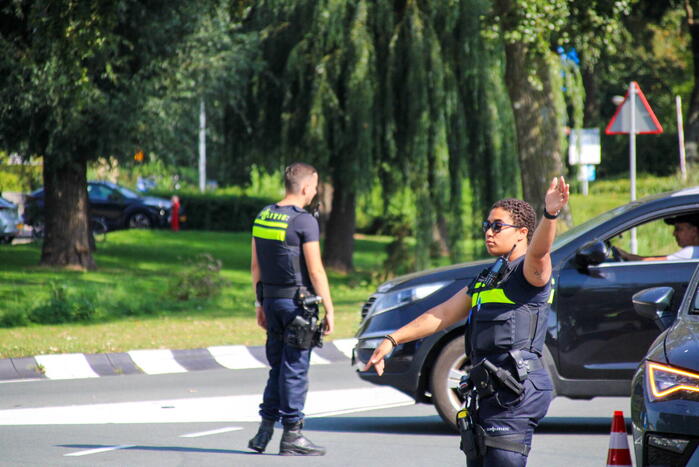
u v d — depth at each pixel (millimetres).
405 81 64250
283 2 69000
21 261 67125
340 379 33844
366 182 64562
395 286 24656
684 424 14016
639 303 18172
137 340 40219
